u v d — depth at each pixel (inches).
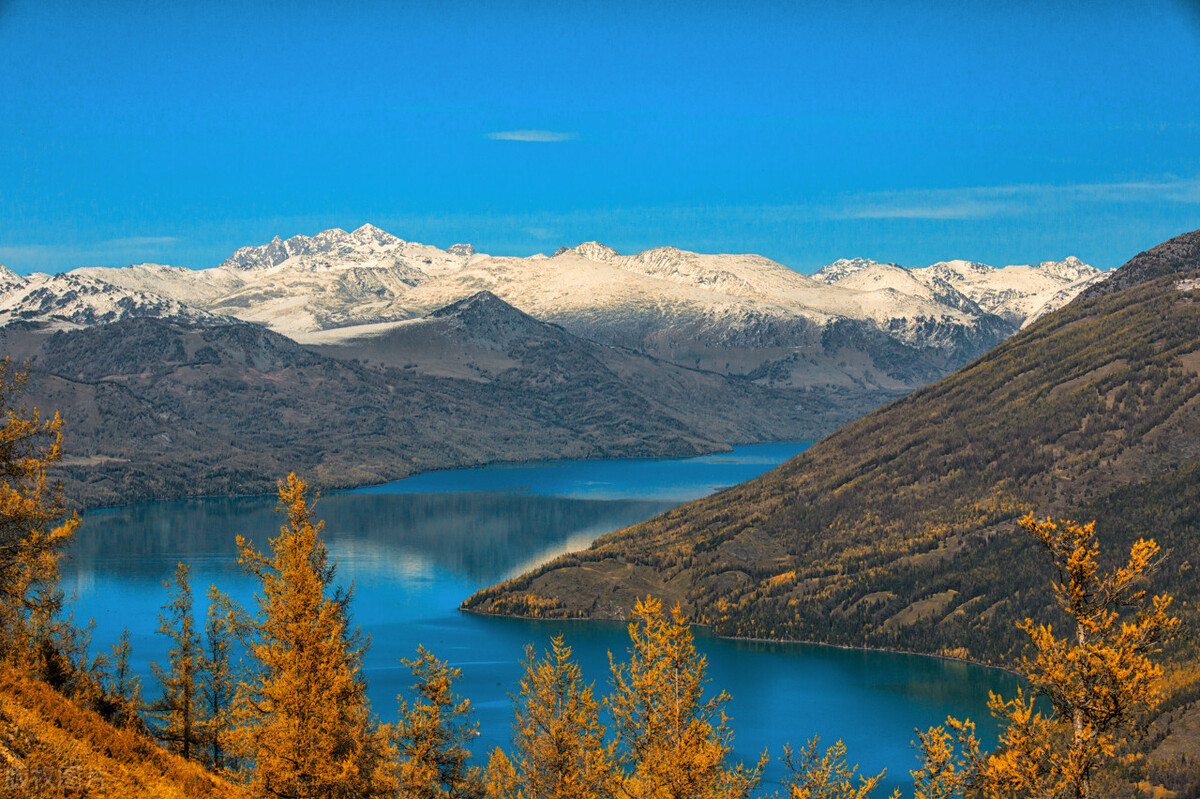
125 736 2728.8
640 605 2714.1
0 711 2459.4
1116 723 2043.6
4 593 2716.5
